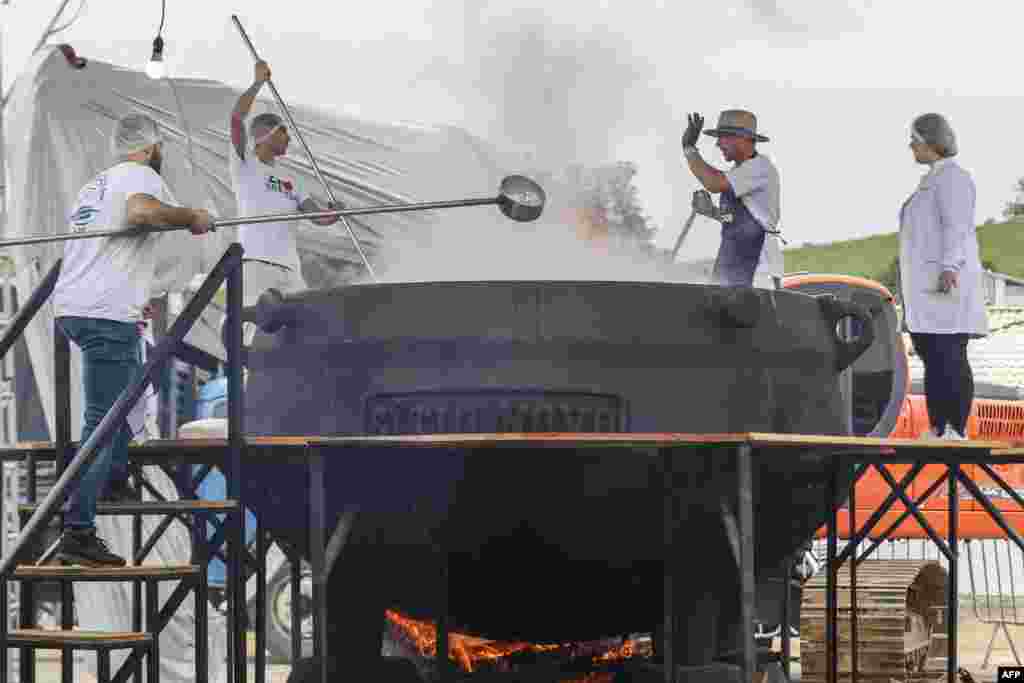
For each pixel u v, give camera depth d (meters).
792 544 8.15
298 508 8.00
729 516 6.79
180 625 12.97
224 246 15.42
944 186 12.00
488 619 7.86
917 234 12.07
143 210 7.75
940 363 12.01
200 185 15.54
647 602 7.78
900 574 12.12
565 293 7.24
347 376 7.46
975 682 11.81
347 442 6.82
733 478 7.33
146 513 7.55
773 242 12.02
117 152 8.20
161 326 15.06
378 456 7.37
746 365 7.40
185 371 15.31
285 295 7.90
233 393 7.67
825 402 7.89
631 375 7.18
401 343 7.31
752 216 10.99
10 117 14.62
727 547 7.49
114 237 7.95
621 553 7.44
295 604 9.73
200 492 14.45
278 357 7.89
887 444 7.40
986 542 20.78
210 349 15.23
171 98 15.25
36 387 14.44
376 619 7.93
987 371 24.97
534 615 7.80
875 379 16.97
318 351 7.60
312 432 7.58
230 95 15.59
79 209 7.99
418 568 7.64
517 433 7.08
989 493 16.62
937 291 12.00
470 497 7.25
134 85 15.01
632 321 7.23
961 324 11.99
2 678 7.25
